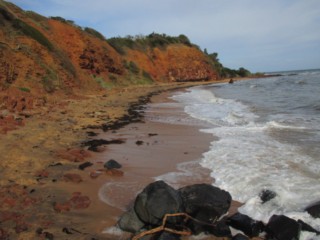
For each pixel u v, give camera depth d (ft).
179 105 65.51
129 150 29.27
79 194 18.92
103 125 40.68
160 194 14.88
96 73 108.17
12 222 15.17
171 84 158.61
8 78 52.70
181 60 209.67
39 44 72.23
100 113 49.70
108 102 65.62
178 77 200.13
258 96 78.89
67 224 15.34
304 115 45.03
